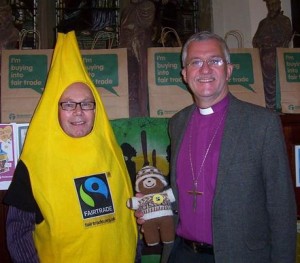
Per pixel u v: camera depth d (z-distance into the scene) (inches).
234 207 39.4
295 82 66.4
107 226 45.2
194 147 45.7
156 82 62.6
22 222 43.7
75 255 43.7
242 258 39.2
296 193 68.0
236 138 40.6
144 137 62.8
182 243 46.8
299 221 62.7
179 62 63.3
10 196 43.7
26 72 60.5
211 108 45.1
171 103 62.4
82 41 109.0
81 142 45.3
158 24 106.6
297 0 96.5
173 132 50.3
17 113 59.6
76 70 45.9
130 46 64.6
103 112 49.0
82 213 44.0
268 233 40.9
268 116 40.1
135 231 50.3
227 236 39.6
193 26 113.4
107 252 44.9
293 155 67.6
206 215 42.9
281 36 69.4
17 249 42.6
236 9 103.7
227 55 44.6
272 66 68.8
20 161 45.0
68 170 44.4
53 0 109.1
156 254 61.4
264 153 39.2
